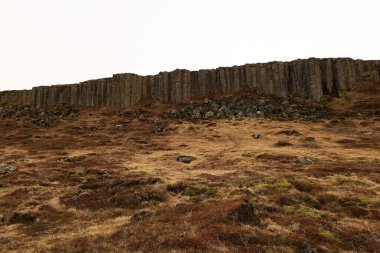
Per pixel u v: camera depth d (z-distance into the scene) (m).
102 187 31.39
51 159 50.88
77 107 122.12
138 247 15.40
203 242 14.95
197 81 117.69
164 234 16.53
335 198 24.44
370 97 100.12
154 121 93.81
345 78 108.19
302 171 35.94
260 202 22.94
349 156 47.88
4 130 94.38
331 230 17.83
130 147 66.38
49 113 116.12
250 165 41.78
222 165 44.12
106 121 99.56
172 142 70.62
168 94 116.56
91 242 17.12
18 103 135.25
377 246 15.73
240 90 113.38
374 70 109.81
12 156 57.94
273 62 111.88
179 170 41.06
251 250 14.46
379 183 30.36
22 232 20.20
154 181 31.89
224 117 95.12
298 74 108.69
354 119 86.19
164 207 24.25
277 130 76.44
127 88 117.50
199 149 61.75
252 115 92.88
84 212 24.45
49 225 21.64
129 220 21.48
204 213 19.59
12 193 29.47
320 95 104.88
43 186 32.09
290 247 14.90
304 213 20.83
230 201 20.30
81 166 43.66
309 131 75.81
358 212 21.33
